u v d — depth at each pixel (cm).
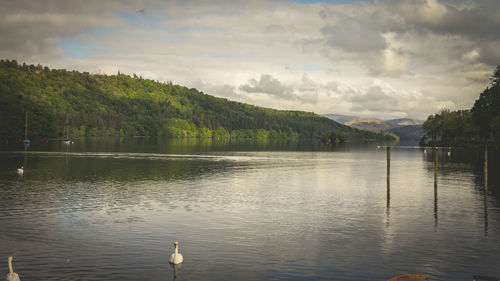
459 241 2639
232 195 4419
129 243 2514
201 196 4309
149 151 13175
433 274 2061
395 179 6175
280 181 5769
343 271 2088
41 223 2981
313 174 6831
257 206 3794
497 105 15800
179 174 6431
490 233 2842
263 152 14600
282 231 2864
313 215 3419
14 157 9219
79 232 2747
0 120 17400
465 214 3500
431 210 3672
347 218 3312
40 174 6034
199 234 2747
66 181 5300
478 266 2180
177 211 3491
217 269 2094
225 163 9025
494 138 17112
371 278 1998
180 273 2031
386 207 3809
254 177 6250
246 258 2267
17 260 2178
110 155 10681
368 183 5634
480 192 4800
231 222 3114
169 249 2406
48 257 2234
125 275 1997
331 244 2555
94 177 5784
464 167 8419
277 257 2291
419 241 2638
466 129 17512
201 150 15038
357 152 15825
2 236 2625
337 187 5194
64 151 11844
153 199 4066
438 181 5912
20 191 4419
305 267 2138
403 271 2097
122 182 5322
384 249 2461
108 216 3247
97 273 2014
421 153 14950
